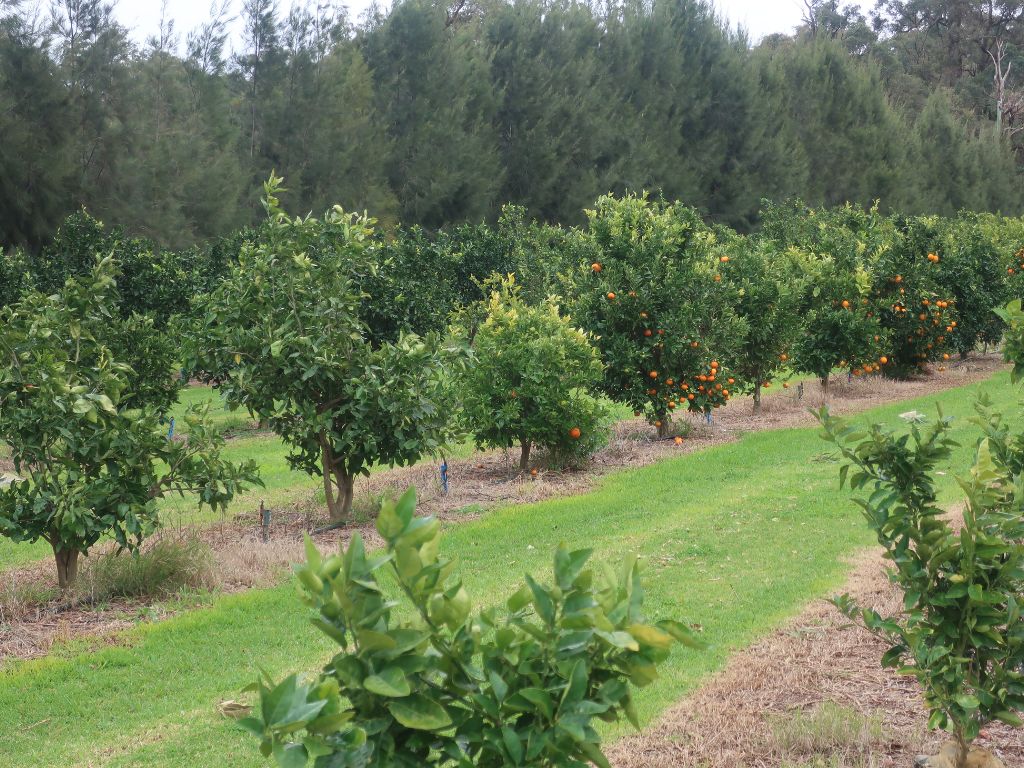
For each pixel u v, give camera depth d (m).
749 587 7.89
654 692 5.79
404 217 44.91
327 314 10.41
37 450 8.20
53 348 8.67
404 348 10.63
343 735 2.24
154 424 8.59
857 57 84.50
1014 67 84.31
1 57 32.62
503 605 7.49
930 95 74.06
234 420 19.52
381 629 2.33
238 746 5.39
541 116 48.62
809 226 32.38
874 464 4.53
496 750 2.44
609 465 14.07
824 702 5.40
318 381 10.42
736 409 19.44
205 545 9.37
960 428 15.11
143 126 36.12
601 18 54.28
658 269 15.38
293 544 10.02
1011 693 4.06
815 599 7.48
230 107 41.91
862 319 20.52
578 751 2.48
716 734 5.13
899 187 59.19
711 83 53.75
